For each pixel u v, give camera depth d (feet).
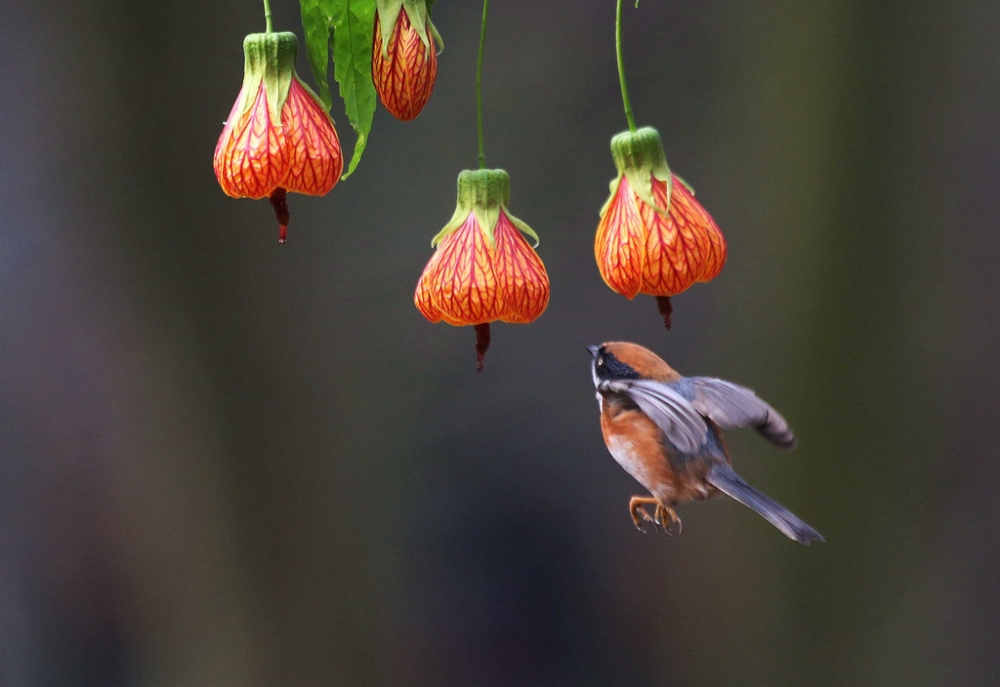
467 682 40.81
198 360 37.04
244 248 37.32
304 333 38.40
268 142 14.46
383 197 40.55
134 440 37.32
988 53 36.68
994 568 37.73
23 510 37.58
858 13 36.83
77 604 38.42
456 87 41.75
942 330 37.19
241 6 35.91
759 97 38.52
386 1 15.28
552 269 42.14
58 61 35.88
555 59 41.83
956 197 36.94
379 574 39.83
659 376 21.33
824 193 37.29
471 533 41.34
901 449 37.52
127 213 36.24
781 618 39.65
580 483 42.24
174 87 35.99
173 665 38.40
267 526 38.11
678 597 41.47
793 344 37.70
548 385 42.11
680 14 40.78
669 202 14.79
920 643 38.17
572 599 42.04
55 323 36.68
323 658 38.83
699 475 21.83
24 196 36.14
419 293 15.30
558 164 41.96
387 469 40.16
